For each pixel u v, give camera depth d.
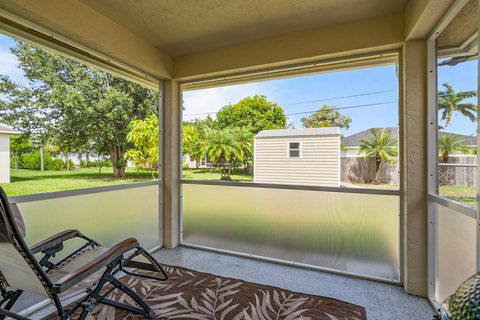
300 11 1.96
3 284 1.37
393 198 2.11
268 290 1.98
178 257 2.65
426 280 1.88
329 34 2.16
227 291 1.96
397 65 2.10
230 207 2.76
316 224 2.38
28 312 1.66
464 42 1.40
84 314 1.27
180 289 1.99
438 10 1.51
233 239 2.74
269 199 2.58
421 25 1.67
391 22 1.96
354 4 1.86
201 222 2.91
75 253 1.70
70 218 1.97
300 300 1.84
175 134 2.94
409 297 1.89
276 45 2.35
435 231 1.81
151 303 1.79
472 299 0.68
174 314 1.66
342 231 2.29
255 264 2.48
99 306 1.73
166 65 2.74
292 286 2.05
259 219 2.63
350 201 2.26
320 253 2.37
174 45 2.55
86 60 2.10
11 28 1.60
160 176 2.91
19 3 1.48
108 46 2.06
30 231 1.70
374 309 1.74
